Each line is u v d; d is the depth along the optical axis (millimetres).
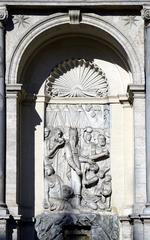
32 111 41625
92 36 41594
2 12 39031
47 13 39844
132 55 39531
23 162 41188
